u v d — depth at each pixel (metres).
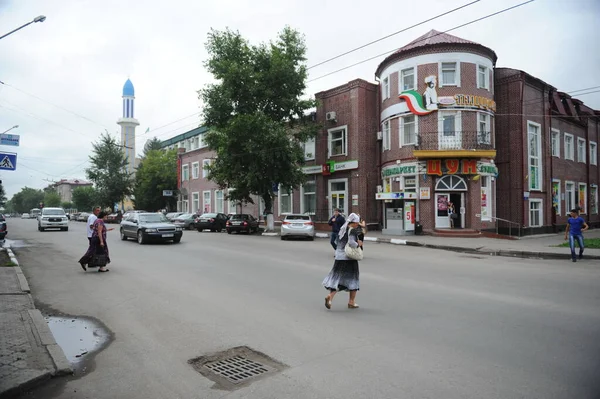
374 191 26.70
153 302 7.45
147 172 51.34
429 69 22.36
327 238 22.70
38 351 4.82
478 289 8.31
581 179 32.16
